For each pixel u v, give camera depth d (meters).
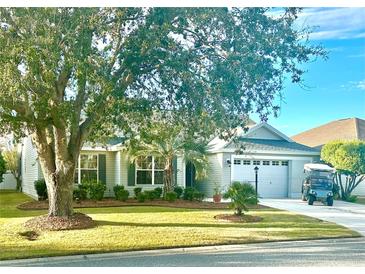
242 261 9.61
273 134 28.95
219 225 14.52
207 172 24.19
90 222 14.25
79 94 13.02
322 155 26.12
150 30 11.55
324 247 11.32
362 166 24.09
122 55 12.14
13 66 10.25
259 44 11.99
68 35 10.70
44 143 14.22
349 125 33.91
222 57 12.29
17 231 12.88
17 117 12.15
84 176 24.34
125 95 13.32
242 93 12.21
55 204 14.19
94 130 15.35
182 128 16.30
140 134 16.19
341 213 18.72
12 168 32.66
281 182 27.44
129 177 24.62
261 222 15.36
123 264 9.32
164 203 21.56
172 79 12.91
